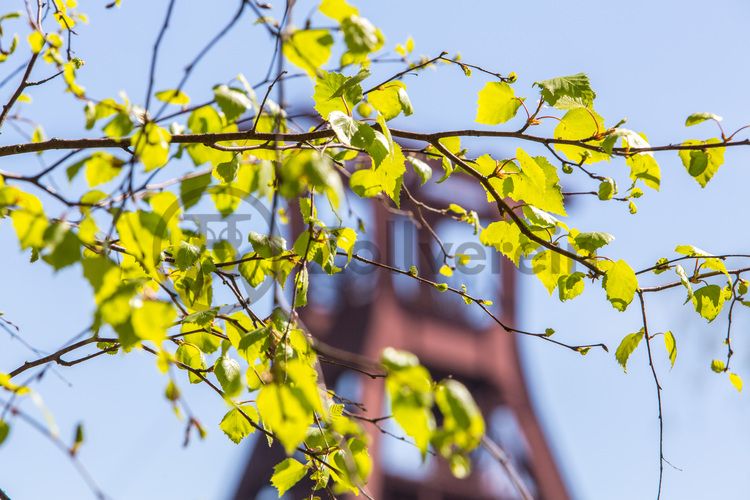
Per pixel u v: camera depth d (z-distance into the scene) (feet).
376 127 12.67
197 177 11.34
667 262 13.17
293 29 9.37
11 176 9.58
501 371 81.66
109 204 9.27
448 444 7.29
